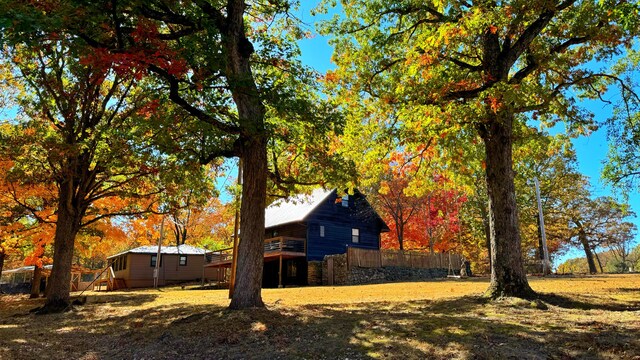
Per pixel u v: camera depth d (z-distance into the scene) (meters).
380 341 7.04
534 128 14.87
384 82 14.08
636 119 12.25
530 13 10.23
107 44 8.66
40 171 14.84
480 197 37.53
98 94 15.91
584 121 12.64
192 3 9.41
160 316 11.35
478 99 9.95
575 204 41.00
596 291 13.34
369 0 13.64
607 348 5.96
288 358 6.56
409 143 13.69
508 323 7.88
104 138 13.40
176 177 12.15
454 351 6.27
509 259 10.82
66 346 8.55
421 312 9.62
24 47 12.40
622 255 69.12
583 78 11.94
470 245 45.31
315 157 13.12
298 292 18.11
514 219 11.02
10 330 10.77
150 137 12.41
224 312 9.37
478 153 14.17
